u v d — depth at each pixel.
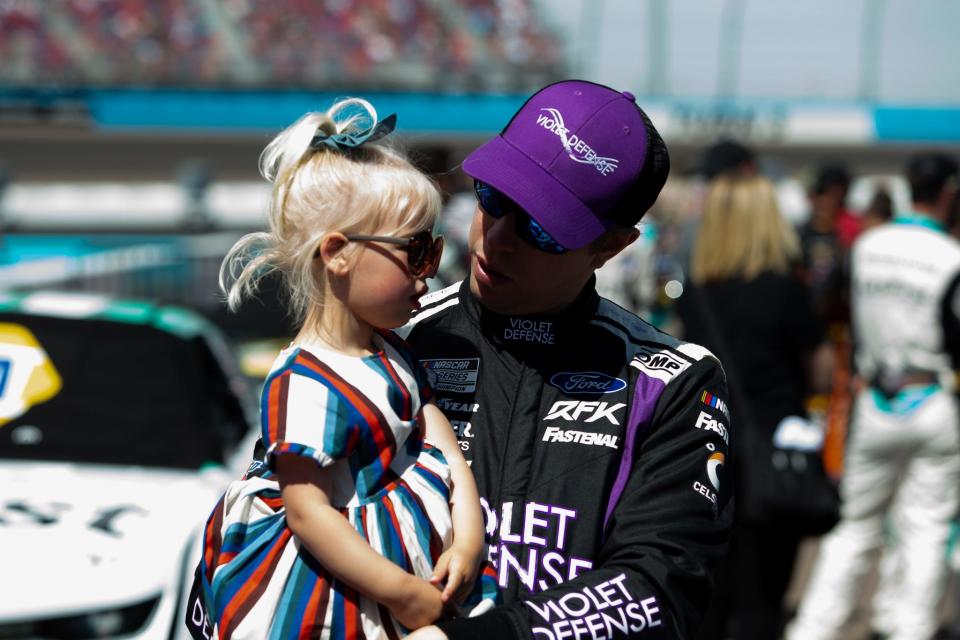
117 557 3.80
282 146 1.83
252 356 6.80
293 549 1.73
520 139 1.96
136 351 5.05
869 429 5.33
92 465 4.50
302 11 20.52
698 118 20.16
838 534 5.45
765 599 4.59
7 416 4.70
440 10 20.92
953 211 5.69
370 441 1.72
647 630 1.77
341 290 1.78
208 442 4.75
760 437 4.41
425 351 2.11
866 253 5.42
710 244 4.52
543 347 2.05
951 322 5.13
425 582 1.70
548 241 1.93
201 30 20.03
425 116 19.80
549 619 1.72
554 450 1.95
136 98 19.14
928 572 5.29
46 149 18.94
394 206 1.77
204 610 1.87
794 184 17.36
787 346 4.43
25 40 19.58
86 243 14.28
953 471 5.27
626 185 1.95
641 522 1.88
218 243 10.20
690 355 2.07
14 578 3.63
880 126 20.27
